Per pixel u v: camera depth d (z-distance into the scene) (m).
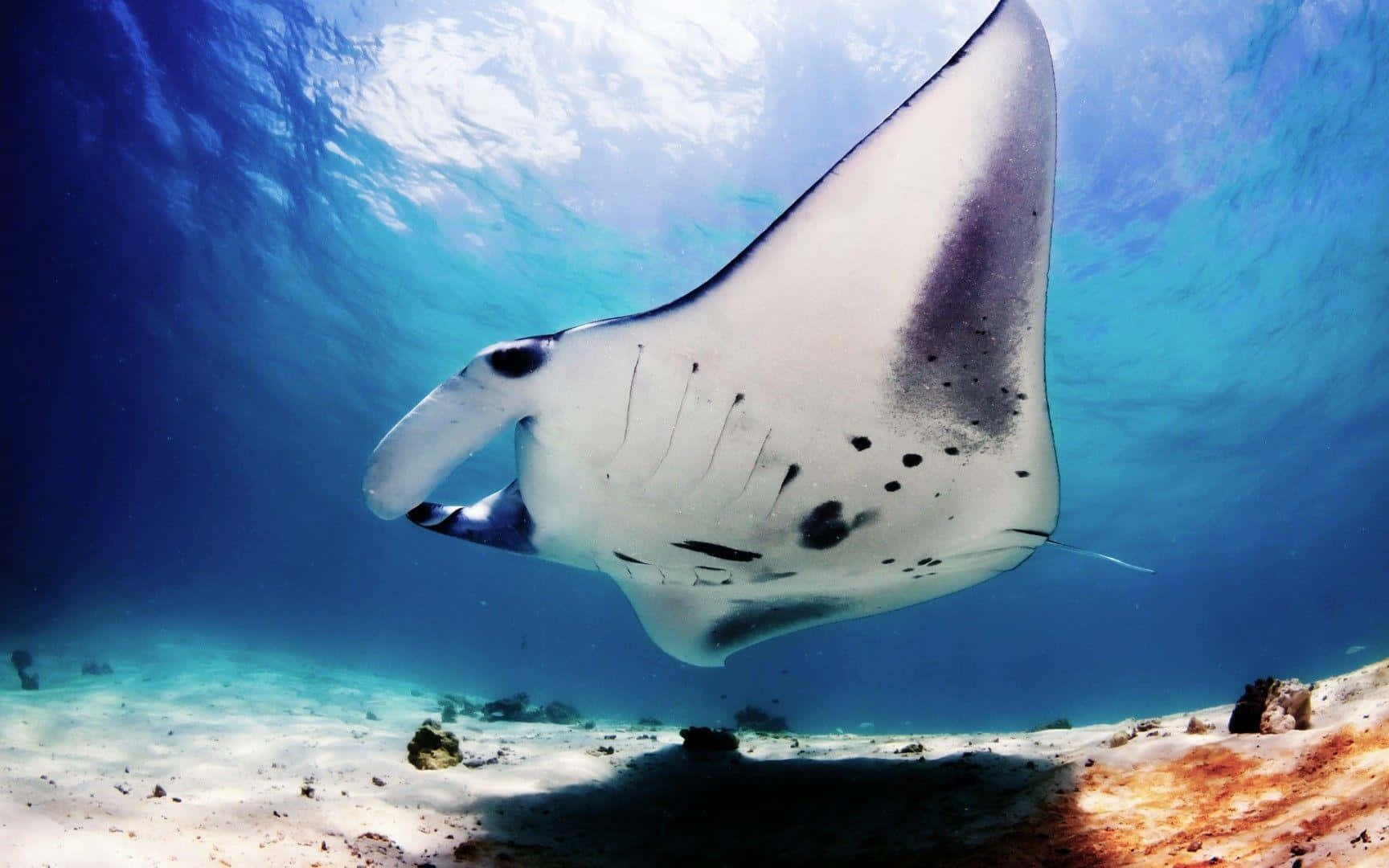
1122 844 1.81
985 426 2.28
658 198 11.08
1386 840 1.26
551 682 28.16
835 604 3.31
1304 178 10.07
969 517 2.62
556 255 12.45
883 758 3.50
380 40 9.75
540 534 2.99
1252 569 31.80
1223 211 10.30
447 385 2.35
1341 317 12.99
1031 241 1.89
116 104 11.87
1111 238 10.39
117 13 10.15
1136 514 21.81
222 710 5.66
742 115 9.91
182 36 10.38
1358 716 2.01
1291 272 11.64
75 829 1.95
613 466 2.41
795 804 2.87
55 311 19.52
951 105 1.77
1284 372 14.53
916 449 2.33
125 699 5.96
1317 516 24.67
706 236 11.64
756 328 2.06
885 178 1.84
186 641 16.11
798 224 1.91
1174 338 12.84
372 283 14.38
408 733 5.14
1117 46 8.49
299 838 2.18
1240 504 22.20
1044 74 1.72
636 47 9.41
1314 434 17.58
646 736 5.20
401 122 10.69
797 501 2.43
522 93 10.08
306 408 22.53
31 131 12.66
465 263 13.05
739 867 2.24
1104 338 12.60
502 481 22.86
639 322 2.13
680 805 2.95
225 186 13.09
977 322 2.02
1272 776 1.88
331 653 21.27
